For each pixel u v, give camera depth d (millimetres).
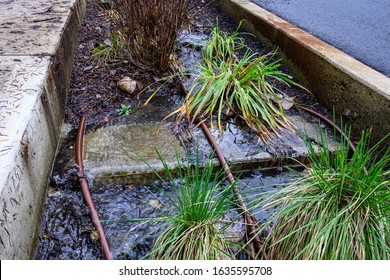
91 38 3621
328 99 2775
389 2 4781
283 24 3455
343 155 1814
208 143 2416
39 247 1777
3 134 1672
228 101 2742
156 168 2172
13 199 1484
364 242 1547
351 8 4477
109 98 2826
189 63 3348
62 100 2557
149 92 2939
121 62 3186
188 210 1717
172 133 2496
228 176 2162
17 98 1923
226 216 1954
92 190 2102
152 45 2984
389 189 1678
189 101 2664
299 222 1697
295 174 2285
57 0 3369
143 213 1974
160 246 1649
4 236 1369
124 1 2908
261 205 2035
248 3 4105
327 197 1721
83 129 2494
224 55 3340
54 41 2520
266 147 2393
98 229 1838
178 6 2840
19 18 2896
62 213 1945
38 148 1901
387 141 2289
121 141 2408
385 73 2879
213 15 4438
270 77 3189
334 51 2848
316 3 4629
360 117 2486
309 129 2592
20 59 2271
